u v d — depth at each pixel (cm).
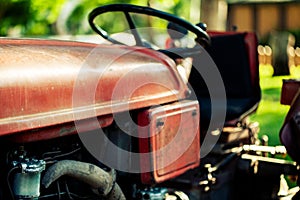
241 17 1908
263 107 902
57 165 215
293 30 1769
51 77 206
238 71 407
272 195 350
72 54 225
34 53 210
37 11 1071
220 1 1310
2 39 221
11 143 203
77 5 1202
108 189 236
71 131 215
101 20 1762
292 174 354
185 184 330
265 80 1296
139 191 259
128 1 1222
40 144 225
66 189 232
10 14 1077
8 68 195
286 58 1417
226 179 350
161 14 299
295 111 260
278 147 363
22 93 195
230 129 355
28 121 195
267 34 1817
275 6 1856
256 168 359
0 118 188
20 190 203
